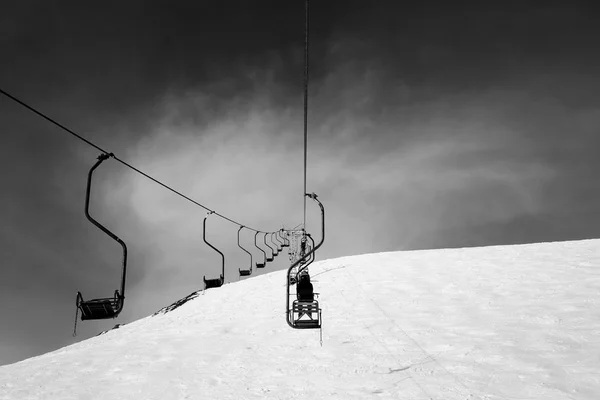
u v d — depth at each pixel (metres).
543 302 21.34
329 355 17.91
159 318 30.03
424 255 36.41
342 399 13.32
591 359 14.52
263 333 22.39
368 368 15.98
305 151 11.77
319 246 13.54
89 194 8.91
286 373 16.36
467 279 27.30
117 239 8.85
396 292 26.67
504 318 19.92
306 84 10.34
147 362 19.48
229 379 16.30
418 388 13.70
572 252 30.70
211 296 34.28
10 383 18.14
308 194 13.58
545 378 13.52
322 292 28.78
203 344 21.64
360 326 21.39
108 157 9.13
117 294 8.70
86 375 18.47
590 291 22.00
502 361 15.28
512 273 27.28
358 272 33.03
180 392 15.38
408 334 19.42
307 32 9.81
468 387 13.47
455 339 18.09
